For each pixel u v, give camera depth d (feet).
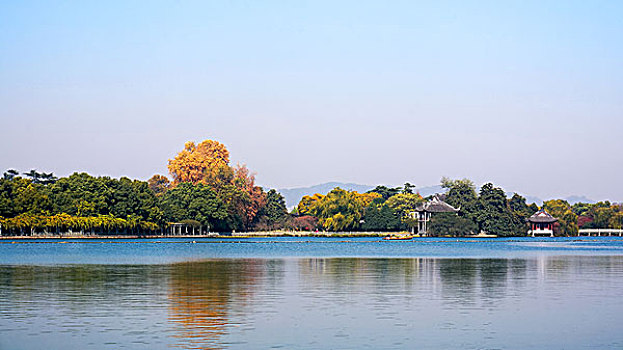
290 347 108.37
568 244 580.30
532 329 122.11
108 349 106.32
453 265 275.18
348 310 142.51
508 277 215.51
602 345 110.22
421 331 120.26
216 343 110.63
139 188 650.02
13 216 570.87
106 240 577.02
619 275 222.28
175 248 459.73
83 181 615.98
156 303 151.64
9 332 117.91
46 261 298.97
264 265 275.80
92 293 169.37
